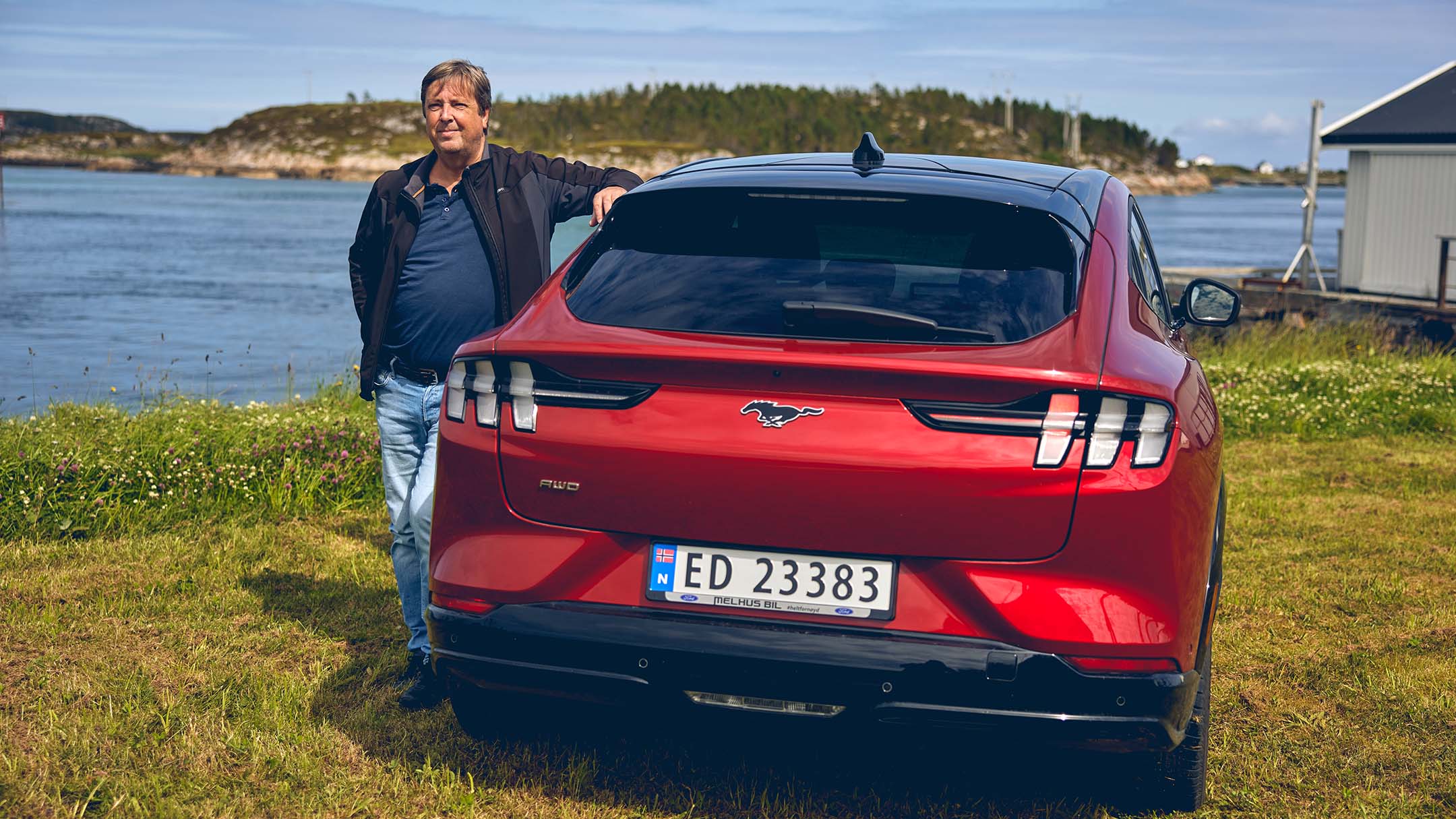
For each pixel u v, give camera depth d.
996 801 3.12
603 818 2.99
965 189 2.89
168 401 9.03
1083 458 2.41
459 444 2.75
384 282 3.69
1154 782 3.00
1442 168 18.11
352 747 3.36
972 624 2.46
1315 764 3.36
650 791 3.14
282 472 6.36
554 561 2.64
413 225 3.71
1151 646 2.44
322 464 6.60
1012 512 2.42
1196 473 2.57
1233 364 11.77
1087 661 2.42
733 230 2.92
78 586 4.80
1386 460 7.93
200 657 4.02
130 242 58.44
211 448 6.64
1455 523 6.16
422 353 3.72
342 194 147.38
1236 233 95.81
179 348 21.83
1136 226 3.53
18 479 5.86
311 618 4.48
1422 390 10.16
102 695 3.66
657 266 2.87
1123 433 2.43
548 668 2.63
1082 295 2.68
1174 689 2.46
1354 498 6.75
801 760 3.34
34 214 86.94
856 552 2.49
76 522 5.70
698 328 2.66
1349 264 19.81
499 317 3.72
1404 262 18.78
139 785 3.05
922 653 2.44
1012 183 3.01
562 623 2.60
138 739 3.35
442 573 2.76
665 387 2.57
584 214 4.00
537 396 2.65
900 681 2.45
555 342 2.65
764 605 2.54
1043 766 3.32
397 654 4.11
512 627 2.63
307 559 5.28
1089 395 2.41
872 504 2.46
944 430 2.43
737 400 2.53
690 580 2.58
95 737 3.33
